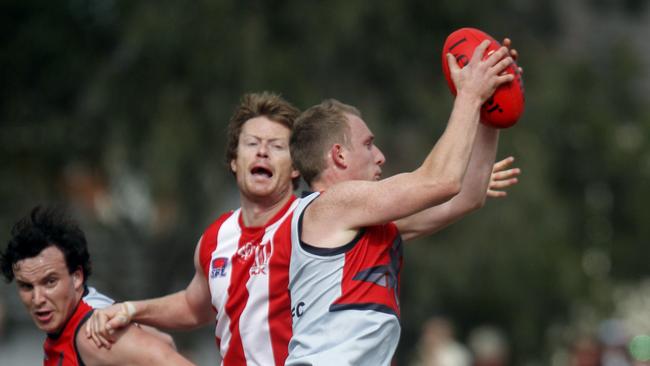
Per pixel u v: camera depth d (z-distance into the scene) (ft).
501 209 190.80
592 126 215.51
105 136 181.06
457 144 53.62
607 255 225.56
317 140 58.49
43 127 182.70
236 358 61.31
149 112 176.45
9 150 185.06
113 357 61.21
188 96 173.88
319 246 54.95
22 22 186.29
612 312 206.08
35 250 60.95
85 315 62.28
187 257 188.34
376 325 53.78
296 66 176.76
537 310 196.34
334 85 187.11
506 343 199.11
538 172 194.90
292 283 56.54
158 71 175.63
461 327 198.29
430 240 188.14
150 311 64.80
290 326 59.57
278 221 61.77
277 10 180.45
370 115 182.60
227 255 62.18
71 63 184.03
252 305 60.39
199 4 171.42
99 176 189.06
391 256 55.98
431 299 189.06
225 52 172.24
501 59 55.26
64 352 61.93
